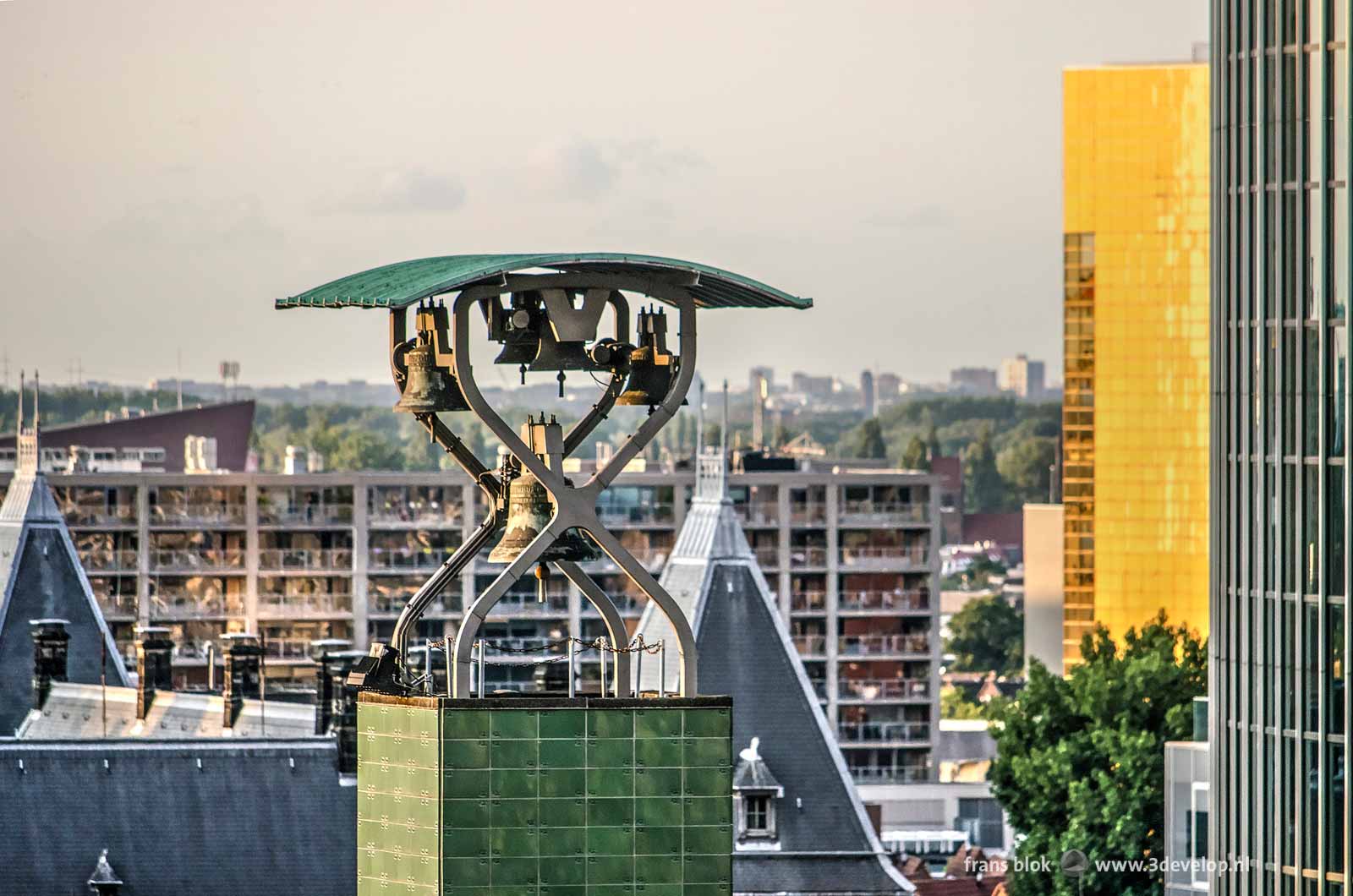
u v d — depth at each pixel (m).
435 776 103.62
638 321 108.00
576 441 106.94
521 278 105.69
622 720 104.31
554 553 106.12
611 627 107.88
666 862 104.38
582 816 104.12
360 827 105.94
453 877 103.56
